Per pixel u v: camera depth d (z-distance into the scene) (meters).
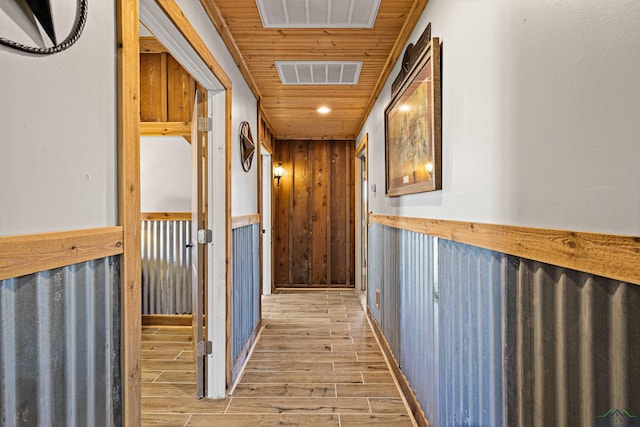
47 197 0.85
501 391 1.15
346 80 3.42
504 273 1.13
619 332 0.70
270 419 2.21
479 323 1.31
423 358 2.05
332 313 4.52
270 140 5.34
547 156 0.93
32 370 0.80
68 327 0.90
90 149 1.00
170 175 3.96
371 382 2.69
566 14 0.85
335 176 5.95
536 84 0.97
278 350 3.30
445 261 1.68
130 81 1.17
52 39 0.84
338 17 2.28
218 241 2.45
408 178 2.30
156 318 4.00
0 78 0.73
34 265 0.78
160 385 2.64
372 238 3.97
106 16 1.07
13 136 0.76
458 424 1.51
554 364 0.89
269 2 2.11
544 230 0.92
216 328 2.46
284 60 2.96
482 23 1.29
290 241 5.97
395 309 2.79
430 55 1.80
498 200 1.18
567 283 0.85
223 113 2.45
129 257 1.16
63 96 0.90
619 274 0.69
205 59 1.98
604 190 0.74
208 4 2.01
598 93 0.75
